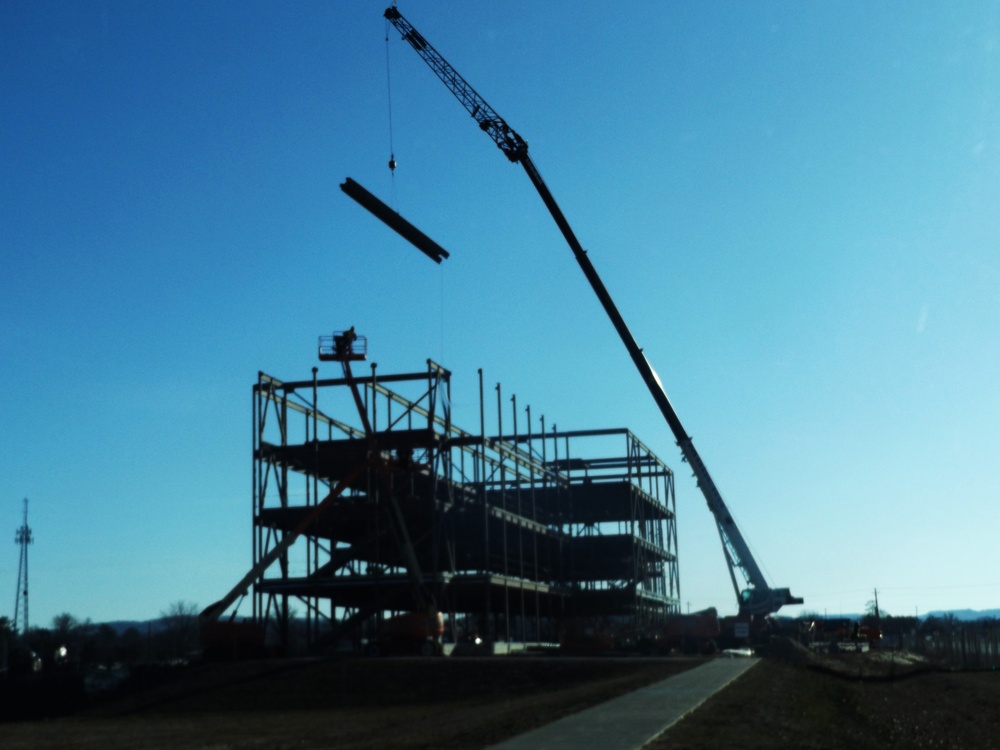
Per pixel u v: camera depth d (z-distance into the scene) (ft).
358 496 276.62
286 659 221.05
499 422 302.04
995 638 272.72
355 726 141.08
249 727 149.07
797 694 132.57
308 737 122.31
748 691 123.85
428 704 178.29
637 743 73.82
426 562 314.35
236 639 240.53
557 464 363.35
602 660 202.59
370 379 270.87
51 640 426.92
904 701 166.30
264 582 264.72
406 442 269.44
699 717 91.45
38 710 196.85
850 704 139.44
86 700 201.05
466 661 204.64
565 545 358.43
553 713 102.22
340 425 285.64
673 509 428.15
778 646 246.47
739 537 253.03
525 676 193.77
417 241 194.59
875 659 271.69
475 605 332.80
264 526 267.80
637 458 369.91
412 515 277.85
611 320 231.09
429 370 270.67
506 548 303.48
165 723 164.35
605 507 384.68
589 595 351.25
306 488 272.72
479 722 104.58
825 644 323.78
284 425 272.92
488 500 309.42
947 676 223.71
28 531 415.64
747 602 256.93
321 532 292.61
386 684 193.16
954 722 139.95
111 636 486.79
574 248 226.17
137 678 212.43
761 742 76.84
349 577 264.11
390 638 240.32
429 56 228.84
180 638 414.21
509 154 225.15
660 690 125.70
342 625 261.24
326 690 191.72
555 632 368.89
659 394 236.63
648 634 316.40
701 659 215.51
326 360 257.55
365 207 181.06
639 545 360.48
